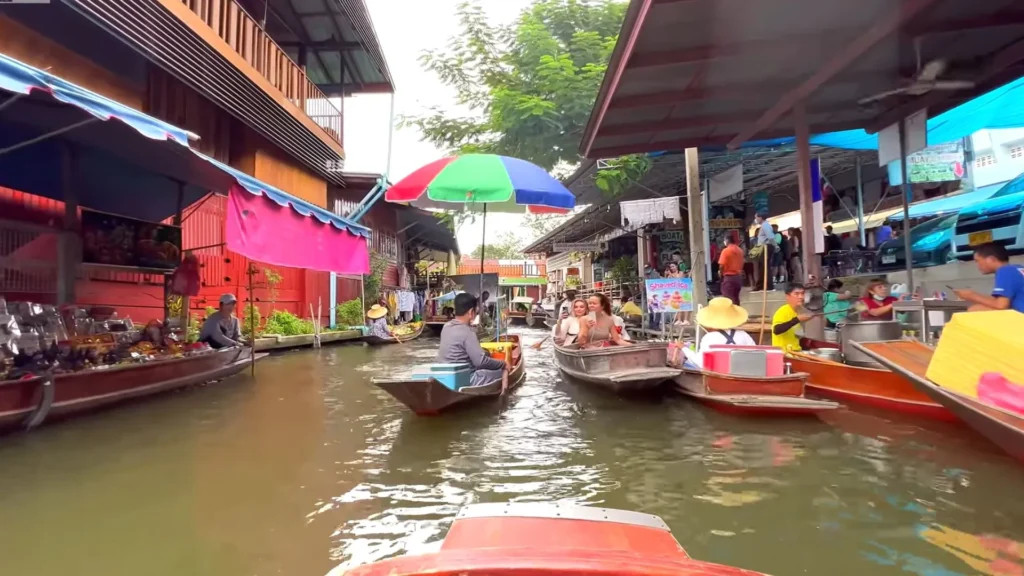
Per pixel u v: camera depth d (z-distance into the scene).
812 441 5.12
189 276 9.98
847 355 6.74
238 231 6.91
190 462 4.75
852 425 5.60
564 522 2.10
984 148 16.20
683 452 4.90
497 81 18.02
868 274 10.20
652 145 8.94
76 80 8.82
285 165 15.41
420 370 6.43
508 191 7.57
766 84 7.11
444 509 3.77
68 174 8.17
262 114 12.65
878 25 5.31
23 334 6.15
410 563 1.58
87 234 8.41
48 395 5.41
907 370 4.80
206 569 3.02
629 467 4.55
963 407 4.05
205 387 8.55
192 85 9.98
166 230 9.67
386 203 23.28
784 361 6.95
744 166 13.24
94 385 6.12
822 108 8.03
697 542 3.26
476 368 6.79
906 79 6.69
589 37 16.44
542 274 47.47
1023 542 3.18
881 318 7.18
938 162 11.30
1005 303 5.02
